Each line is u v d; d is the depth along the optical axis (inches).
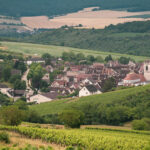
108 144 5816.9
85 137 6338.6
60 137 6279.5
